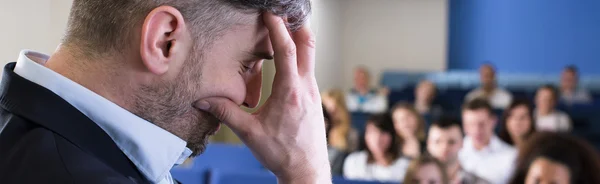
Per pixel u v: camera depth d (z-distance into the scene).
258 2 0.62
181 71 0.60
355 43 10.52
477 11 10.26
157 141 0.61
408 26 10.44
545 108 4.78
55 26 2.43
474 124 3.05
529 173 1.74
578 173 1.70
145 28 0.57
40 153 0.53
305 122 0.72
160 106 0.60
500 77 9.98
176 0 0.59
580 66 9.79
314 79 0.73
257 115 0.71
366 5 10.46
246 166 3.07
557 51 9.88
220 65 0.62
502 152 3.04
